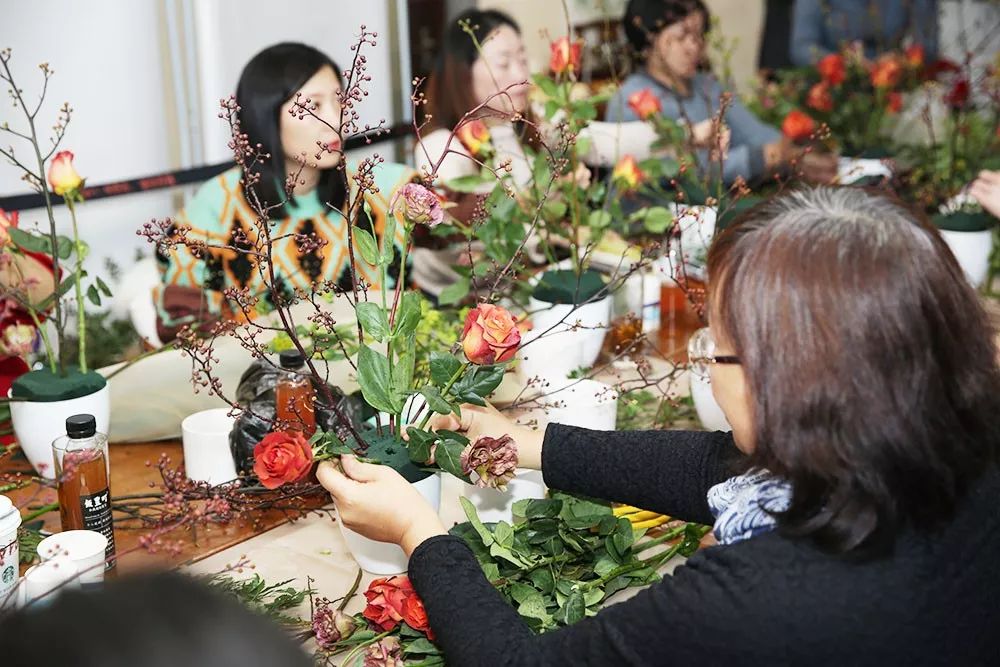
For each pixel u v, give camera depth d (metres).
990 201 2.15
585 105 1.87
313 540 1.39
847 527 0.85
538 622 1.16
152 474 1.57
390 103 3.29
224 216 2.23
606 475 1.30
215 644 0.44
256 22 3.06
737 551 0.89
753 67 4.66
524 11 3.50
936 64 3.25
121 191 2.71
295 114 1.21
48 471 1.49
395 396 1.23
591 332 1.78
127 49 2.90
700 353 1.61
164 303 2.07
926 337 0.84
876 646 0.84
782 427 0.86
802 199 0.91
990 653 0.89
